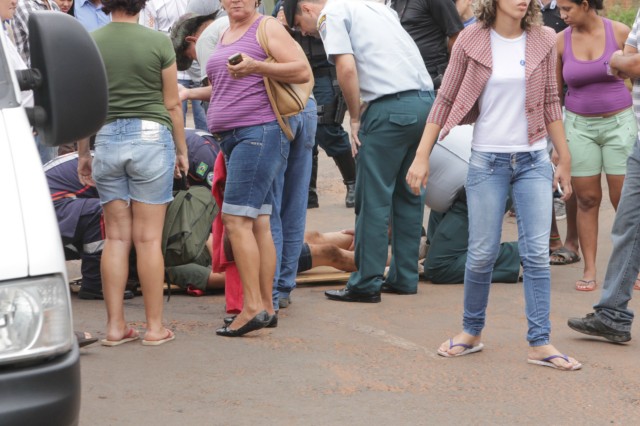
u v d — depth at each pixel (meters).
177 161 8.70
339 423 6.86
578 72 10.62
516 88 7.79
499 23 7.79
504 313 9.70
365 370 7.96
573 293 10.59
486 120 7.88
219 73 8.56
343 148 14.71
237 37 8.58
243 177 8.53
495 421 6.95
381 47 9.73
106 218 8.46
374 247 9.99
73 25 5.36
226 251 9.06
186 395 7.34
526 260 8.01
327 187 16.73
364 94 9.84
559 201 13.97
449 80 7.93
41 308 4.65
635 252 8.51
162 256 8.61
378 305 10.02
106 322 9.35
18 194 4.83
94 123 5.37
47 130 5.40
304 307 9.92
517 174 7.91
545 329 8.07
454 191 10.67
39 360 4.67
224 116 8.55
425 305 10.02
